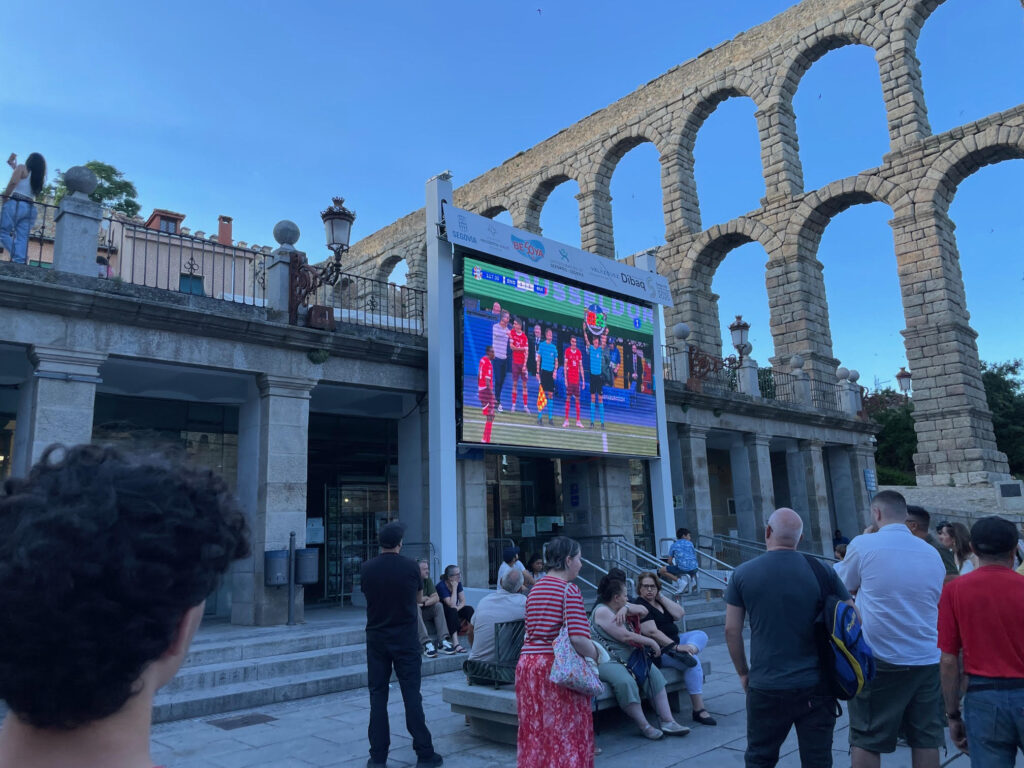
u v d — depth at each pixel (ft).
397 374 46.06
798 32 102.83
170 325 36.11
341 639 34.55
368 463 55.47
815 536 76.28
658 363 60.54
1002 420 128.47
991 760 12.39
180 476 3.78
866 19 99.55
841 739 21.57
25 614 3.05
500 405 47.11
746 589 14.19
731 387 73.67
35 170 36.35
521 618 22.95
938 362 93.15
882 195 98.22
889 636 15.16
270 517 38.22
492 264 48.65
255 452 40.09
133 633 3.22
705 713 23.47
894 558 15.56
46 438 31.86
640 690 22.34
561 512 58.70
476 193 133.18
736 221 106.11
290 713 26.12
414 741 19.20
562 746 15.33
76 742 3.33
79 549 3.10
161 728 24.16
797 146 106.22
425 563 36.19
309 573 37.70
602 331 55.72
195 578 3.53
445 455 44.32
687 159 109.91
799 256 100.94
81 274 33.83
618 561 53.72
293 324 40.83
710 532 64.13
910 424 131.54
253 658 31.19
